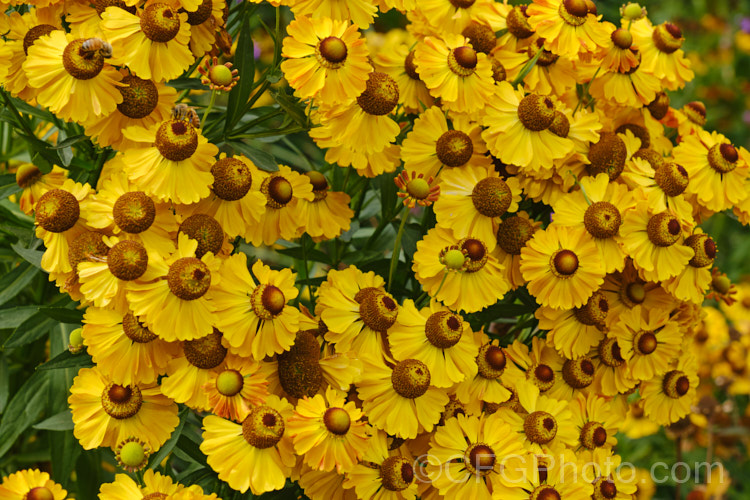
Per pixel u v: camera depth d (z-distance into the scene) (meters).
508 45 0.88
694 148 0.87
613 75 0.88
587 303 0.84
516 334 0.93
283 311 0.77
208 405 0.76
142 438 0.78
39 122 0.96
